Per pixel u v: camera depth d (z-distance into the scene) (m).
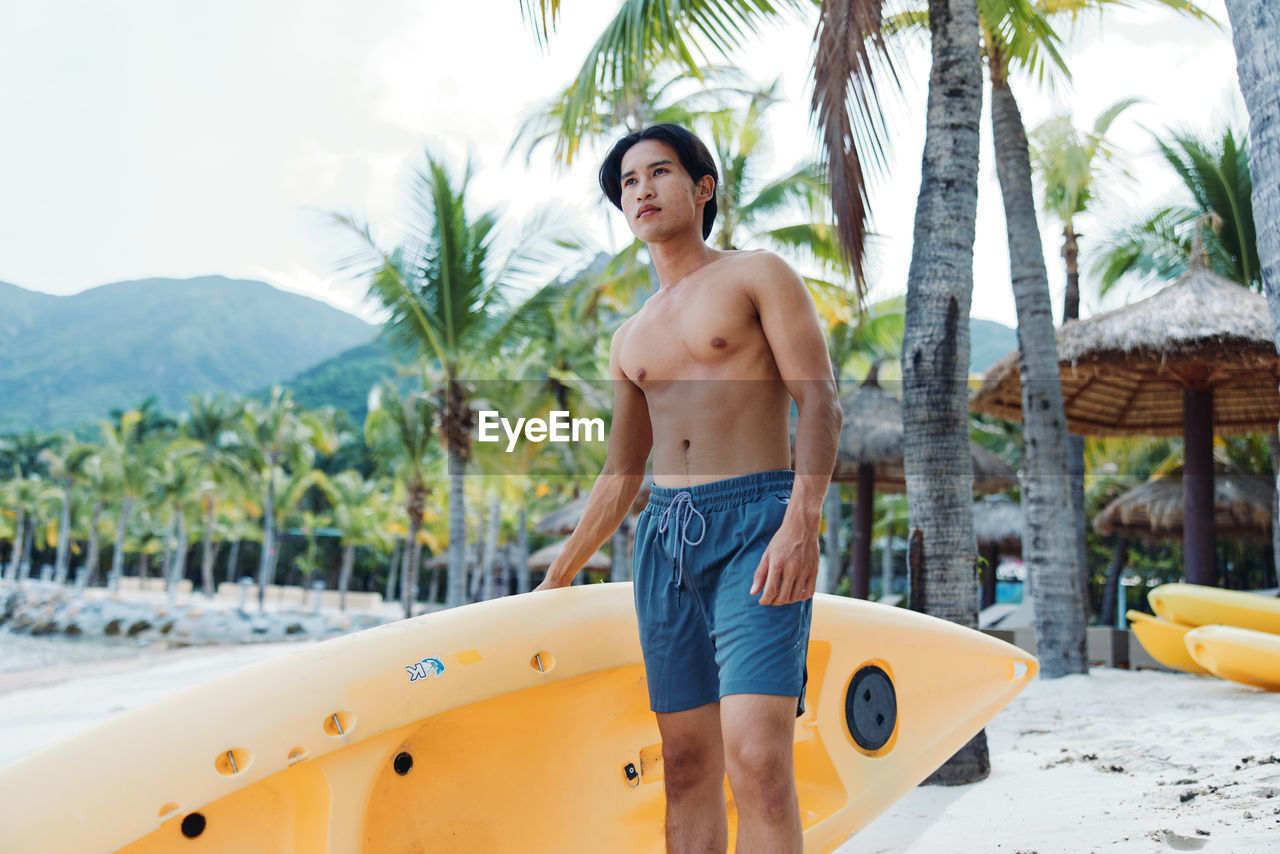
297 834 1.68
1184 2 8.71
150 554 78.62
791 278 1.73
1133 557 29.88
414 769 1.83
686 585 1.74
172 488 49.78
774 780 1.51
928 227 4.64
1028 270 8.51
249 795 1.65
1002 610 15.20
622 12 5.77
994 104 8.95
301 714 1.64
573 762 2.05
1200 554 9.27
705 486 1.71
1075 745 4.64
